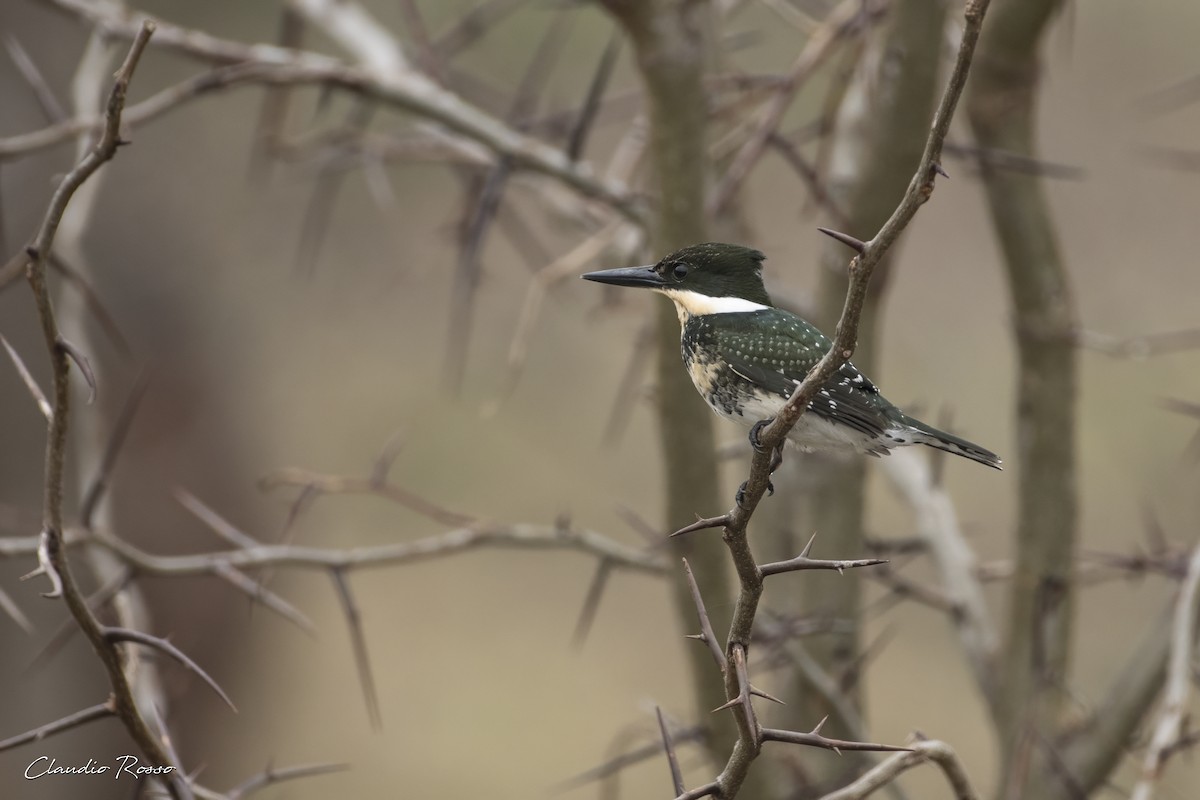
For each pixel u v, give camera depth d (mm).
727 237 10141
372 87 8719
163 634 14969
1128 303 15094
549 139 10836
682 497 7957
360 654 7828
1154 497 14992
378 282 15922
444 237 10906
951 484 16953
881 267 8242
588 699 17953
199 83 8516
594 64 14750
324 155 10727
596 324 15656
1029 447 9086
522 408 16938
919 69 7648
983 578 9289
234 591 15320
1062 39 11680
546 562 19094
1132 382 15078
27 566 12844
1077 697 8500
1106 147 15211
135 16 9297
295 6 11109
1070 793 8492
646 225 8562
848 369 7430
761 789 8102
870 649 8539
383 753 17141
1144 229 15188
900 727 16719
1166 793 12914
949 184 15703
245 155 15562
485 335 16484
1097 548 15938
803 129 9125
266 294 15914
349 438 17219
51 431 4699
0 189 12719
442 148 10188
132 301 15148
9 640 12852
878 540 9234
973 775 15984
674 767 4910
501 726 17500
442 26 14344
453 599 18969
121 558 7219
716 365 7480
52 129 8086
